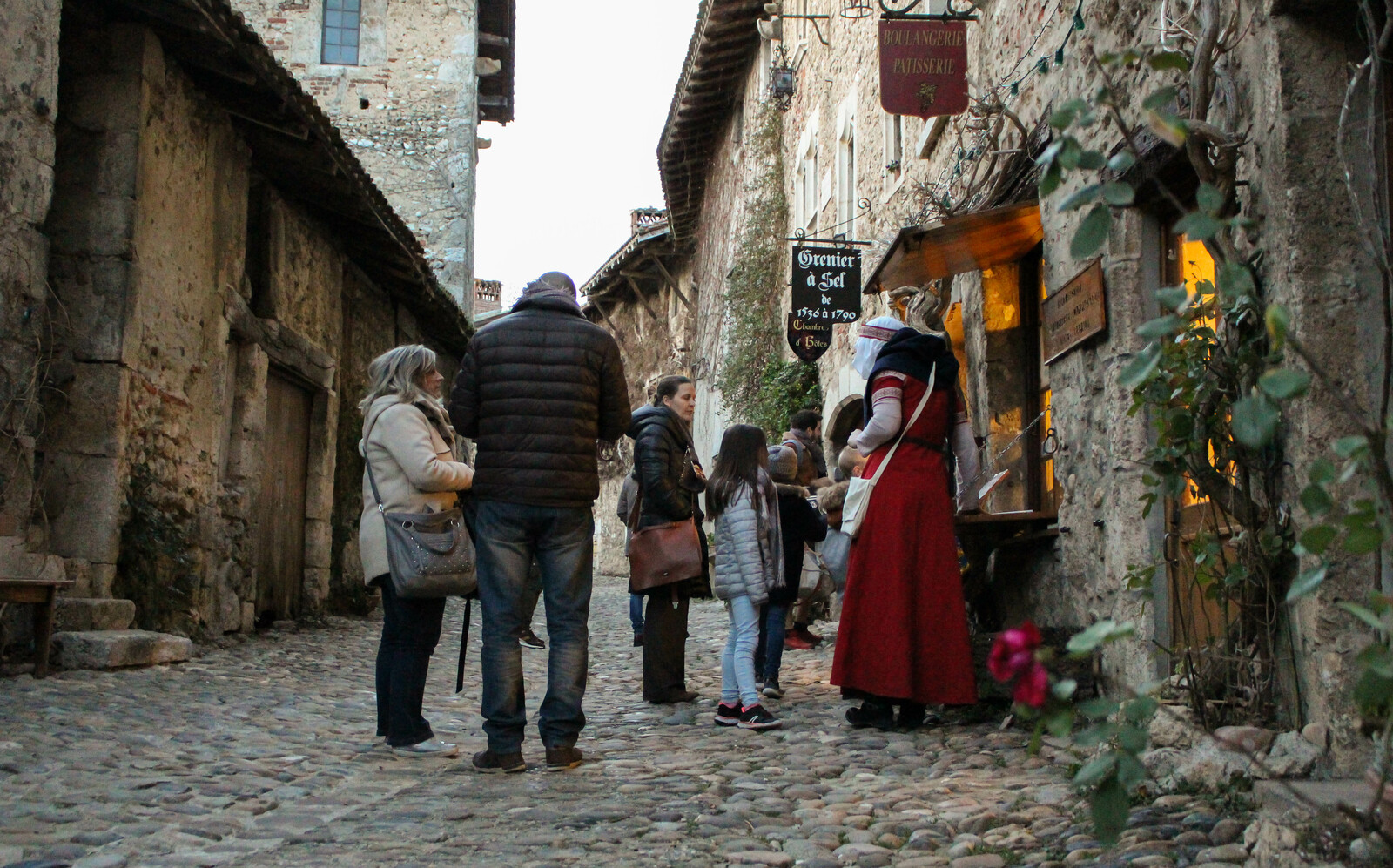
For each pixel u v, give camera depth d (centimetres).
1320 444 341
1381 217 345
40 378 679
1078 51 557
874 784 401
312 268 1100
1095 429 529
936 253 674
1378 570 335
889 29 717
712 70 1866
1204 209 206
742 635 549
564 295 460
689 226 2423
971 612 734
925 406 535
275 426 1036
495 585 438
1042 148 599
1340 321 345
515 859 303
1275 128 358
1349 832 257
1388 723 199
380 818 347
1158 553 478
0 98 621
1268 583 362
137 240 727
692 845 320
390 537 453
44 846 299
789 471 665
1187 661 394
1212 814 320
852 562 528
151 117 746
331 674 726
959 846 311
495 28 2202
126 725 480
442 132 1995
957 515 600
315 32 1989
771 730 529
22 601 581
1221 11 395
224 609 869
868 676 512
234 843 315
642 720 572
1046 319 595
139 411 737
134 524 724
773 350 1672
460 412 448
